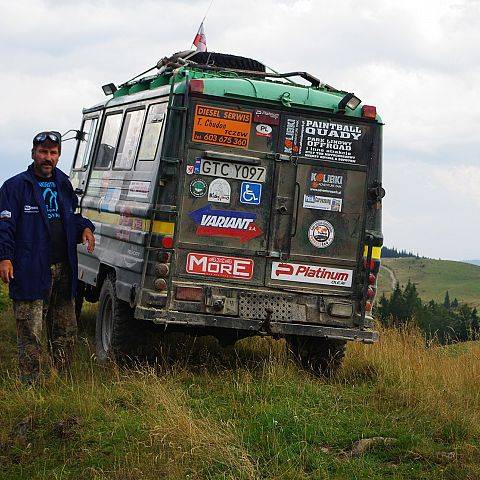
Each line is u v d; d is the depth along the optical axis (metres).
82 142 10.20
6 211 6.42
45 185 6.64
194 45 8.98
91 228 6.94
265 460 5.29
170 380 6.89
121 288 7.48
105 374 7.14
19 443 5.60
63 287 6.81
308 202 7.41
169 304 7.10
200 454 5.21
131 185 7.79
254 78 7.75
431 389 6.75
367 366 7.88
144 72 8.67
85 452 5.40
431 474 5.23
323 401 6.53
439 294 146.62
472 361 8.01
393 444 5.62
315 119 7.39
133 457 5.26
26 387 6.40
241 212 7.28
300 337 7.84
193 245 7.18
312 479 5.10
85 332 9.45
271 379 6.91
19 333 6.57
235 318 7.16
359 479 5.10
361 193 7.51
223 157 7.20
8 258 6.37
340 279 7.48
